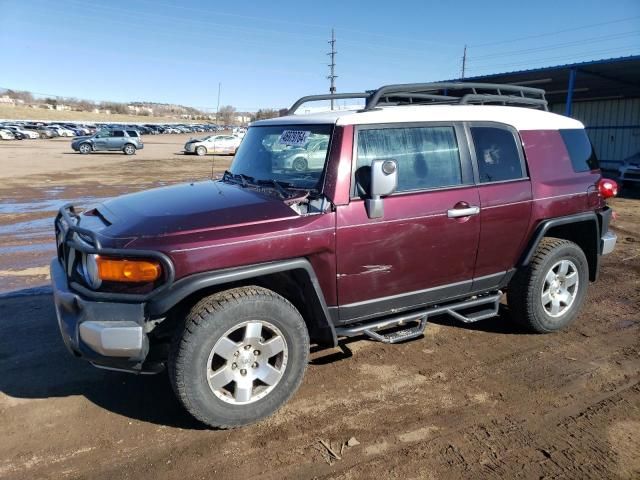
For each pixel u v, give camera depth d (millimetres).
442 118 4082
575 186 4742
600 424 3410
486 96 4605
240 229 3250
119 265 3082
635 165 15969
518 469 2979
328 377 4043
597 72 18188
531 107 5562
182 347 3119
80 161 28906
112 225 3379
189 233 3164
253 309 3268
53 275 3639
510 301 4797
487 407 3615
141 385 3914
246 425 3393
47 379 4000
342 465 3016
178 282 3090
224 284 3412
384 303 3906
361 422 3439
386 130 3814
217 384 3250
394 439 3258
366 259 3686
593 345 4621
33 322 5109
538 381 3979
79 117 125625
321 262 3535
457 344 4645
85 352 3152
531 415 3518
